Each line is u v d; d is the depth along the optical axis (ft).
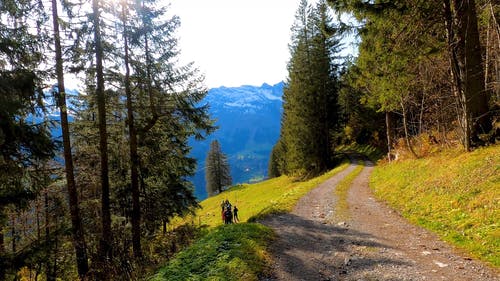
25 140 34.06
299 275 25.71
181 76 56.08
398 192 54.54
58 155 46.09
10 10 35.86
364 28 49.24
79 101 54.34
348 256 29.19
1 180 33.99
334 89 145.69
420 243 31.14
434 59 60.70
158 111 56.18
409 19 47.11
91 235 49.01
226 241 33.22
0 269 32.94
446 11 47.39
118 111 56.18
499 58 49.80
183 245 50.96
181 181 89.25
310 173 147.02
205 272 25.89
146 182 69.92
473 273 23.30
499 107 51.21
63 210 50.57
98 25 44.68
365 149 176.96
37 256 35.76
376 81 62.49
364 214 46.16
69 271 46.01
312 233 38.11
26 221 47.98
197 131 62.39
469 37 48.34
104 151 46.91
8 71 33.04
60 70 41.70
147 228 70.85
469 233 30.35
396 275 24.14
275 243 34.42
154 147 60.18
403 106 79.66
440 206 39.50
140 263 39.78
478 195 35.99
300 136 141.49
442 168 50.78
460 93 51.93
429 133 82.99
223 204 84.33
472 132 50.06
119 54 48.08
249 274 25.14
